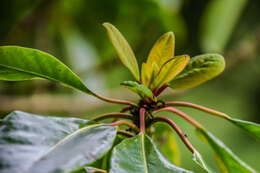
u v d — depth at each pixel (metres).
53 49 1.04
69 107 0.94
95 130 0.46
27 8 0.97
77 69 1.02
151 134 0.53
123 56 0.50
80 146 0.43
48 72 0.50
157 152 0.47
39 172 0.40
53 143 0.44
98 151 0.43
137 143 0.47
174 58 0.50
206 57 0.51
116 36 0.50
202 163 0.49
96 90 1.00
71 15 1.04
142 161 0.46
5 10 0.96
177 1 0.97
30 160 0.41
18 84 0.97
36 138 0.44
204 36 0.95
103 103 0.97
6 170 0.40
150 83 0.52
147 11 1.01
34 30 1.00
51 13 1.02
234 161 0.51
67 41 1.04
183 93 1.01
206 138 0.52
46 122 0.45
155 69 0.52
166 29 1.02
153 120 0.52
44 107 0.91
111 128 0.47
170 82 0.51
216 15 0.94
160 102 0.52
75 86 0.51
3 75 0.51
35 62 0.50
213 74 0.51
